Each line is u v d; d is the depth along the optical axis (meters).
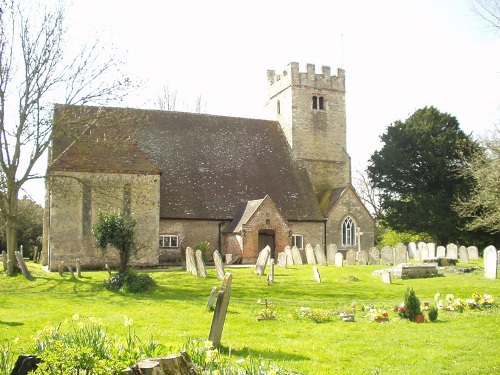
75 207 31.97
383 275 24.78
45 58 27.20
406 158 52.62
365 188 71.25
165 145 41.25
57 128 27.98
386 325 14.03
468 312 16.12
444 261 31.55
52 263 31.28
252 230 36.25
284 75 48.19
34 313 15.69
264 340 12.03
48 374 6.28
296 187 43.34
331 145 47.31
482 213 40.44
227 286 11.41
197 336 12.32
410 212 51.56
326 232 42.12
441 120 53.34
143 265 32.94
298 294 21.17
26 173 27.89
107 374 6.52
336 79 48.31
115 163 33.03
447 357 10.63
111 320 14.49
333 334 12.80
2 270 29.45
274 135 46.97
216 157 42.31
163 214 36.72
